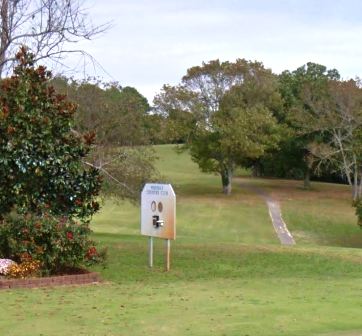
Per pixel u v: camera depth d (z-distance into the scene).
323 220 46.03
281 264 16.06
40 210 13.05
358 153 47.91
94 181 13.62
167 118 53.75
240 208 49.91
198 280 12.77
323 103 51.09
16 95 12.78
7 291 10.58
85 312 8.71
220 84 54.22
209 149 52.53
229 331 7.59
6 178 12.92
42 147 12.90
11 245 12.09
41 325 7.87
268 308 9.14
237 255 17.75
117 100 27.34
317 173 60.75
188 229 42.41
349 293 10.80
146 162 27.33
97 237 24.77
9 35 14.89
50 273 12.29
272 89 55.56
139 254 17.31
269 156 62.91
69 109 13.27
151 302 9.61
